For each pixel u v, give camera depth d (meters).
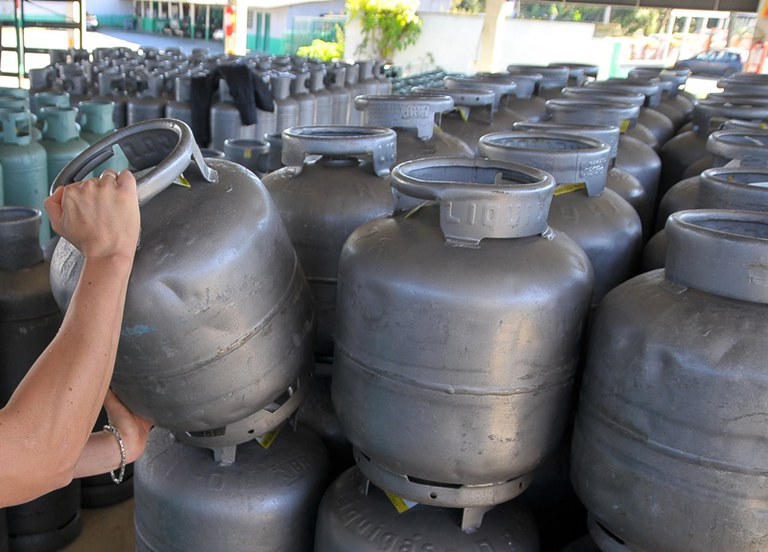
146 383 1.08
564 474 1.36
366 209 1.39
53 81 4.28
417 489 1.13
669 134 2.92
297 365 1.21
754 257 0.91
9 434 0.72
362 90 5.86
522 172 1.20
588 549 1.26
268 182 1.49
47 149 2.70
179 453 1.36
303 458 1.38
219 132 4.20
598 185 1.39
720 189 1.30
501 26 8.60
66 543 1.96
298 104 4.72
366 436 1.12
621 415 1.00
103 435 1.11
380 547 1.19
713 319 0.93
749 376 0.88
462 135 2.25
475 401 1.02
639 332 0.97
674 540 0.98
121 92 4.28
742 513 0.92
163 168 1.00
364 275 1.06
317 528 1.30
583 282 1.06
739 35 11.31
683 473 0.94
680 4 8.27
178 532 1.32
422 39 10.23
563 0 8.62
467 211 1.02
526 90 2.94
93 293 0.78
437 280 1.00
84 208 0.79
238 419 1.18
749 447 0.90
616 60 10.28
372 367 1.08
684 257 0.98
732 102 2.82
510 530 1.23
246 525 1.30
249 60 5.65
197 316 1.03
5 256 1.68
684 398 0.92
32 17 6.61
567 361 1.07
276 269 1.13
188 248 1.02
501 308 0.99
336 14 15.01
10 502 0.74
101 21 18.86
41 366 0.75
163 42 16.17
